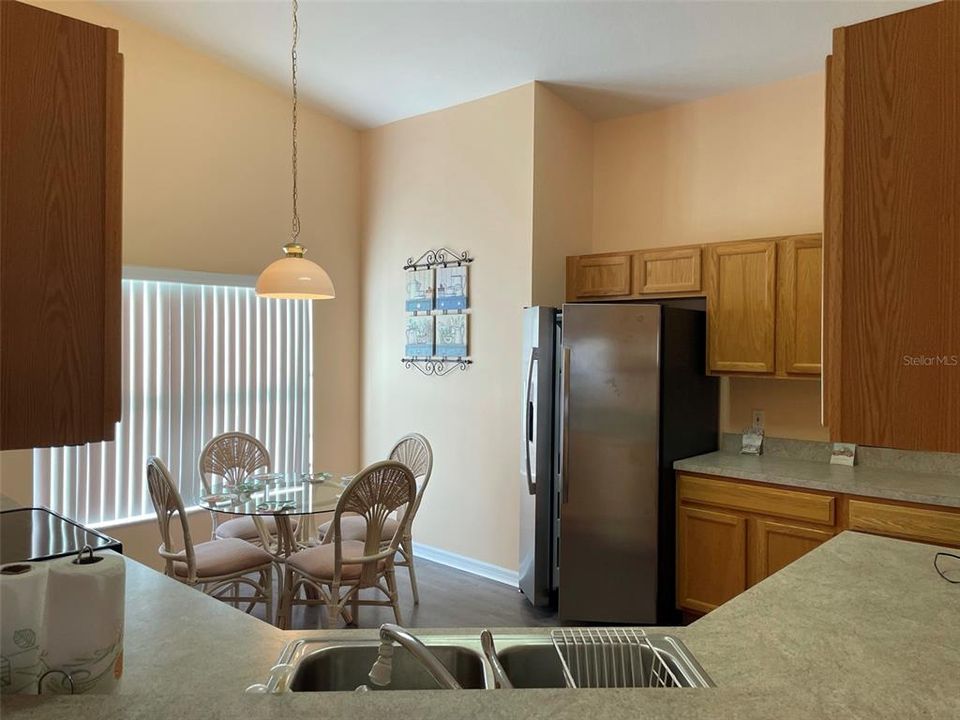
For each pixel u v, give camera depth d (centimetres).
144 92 345
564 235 411
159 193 354
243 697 92
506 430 396
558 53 344
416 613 344
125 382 345
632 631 138
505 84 387
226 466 365
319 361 453
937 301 86
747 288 337
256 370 411
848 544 197
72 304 93
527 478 356
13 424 88
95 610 101
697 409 361
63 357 92
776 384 363
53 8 304
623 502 327
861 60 92
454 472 424
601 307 329
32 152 90
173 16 326
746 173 381
